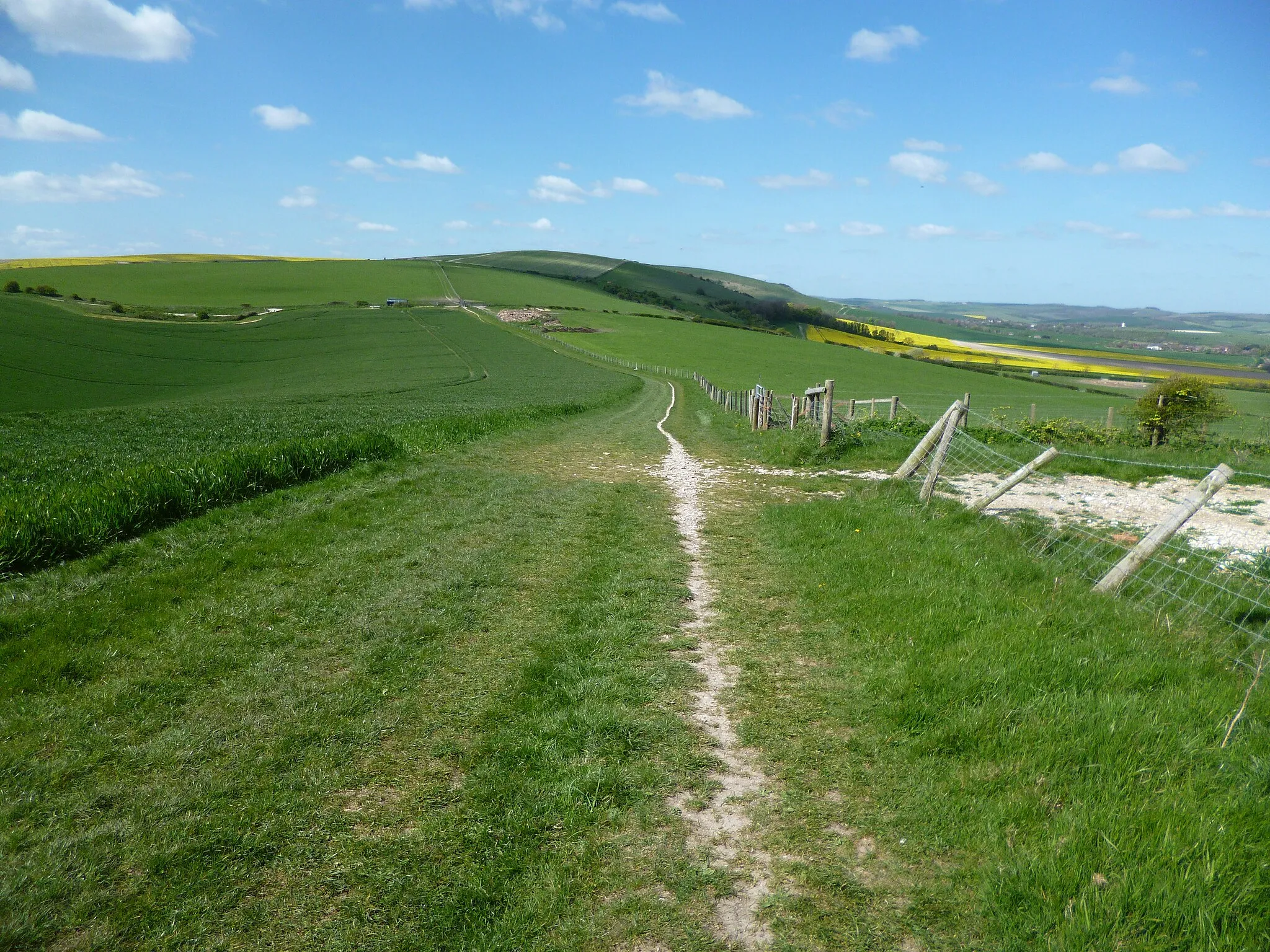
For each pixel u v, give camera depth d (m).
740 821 3.77
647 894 3.28
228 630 5.95
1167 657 5.19
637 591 7.22
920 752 4.27
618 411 32.12
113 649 5.45
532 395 41.91
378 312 112.06
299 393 47.22
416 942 3.03
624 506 11.09
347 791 3.99
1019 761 4.01
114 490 8.62
